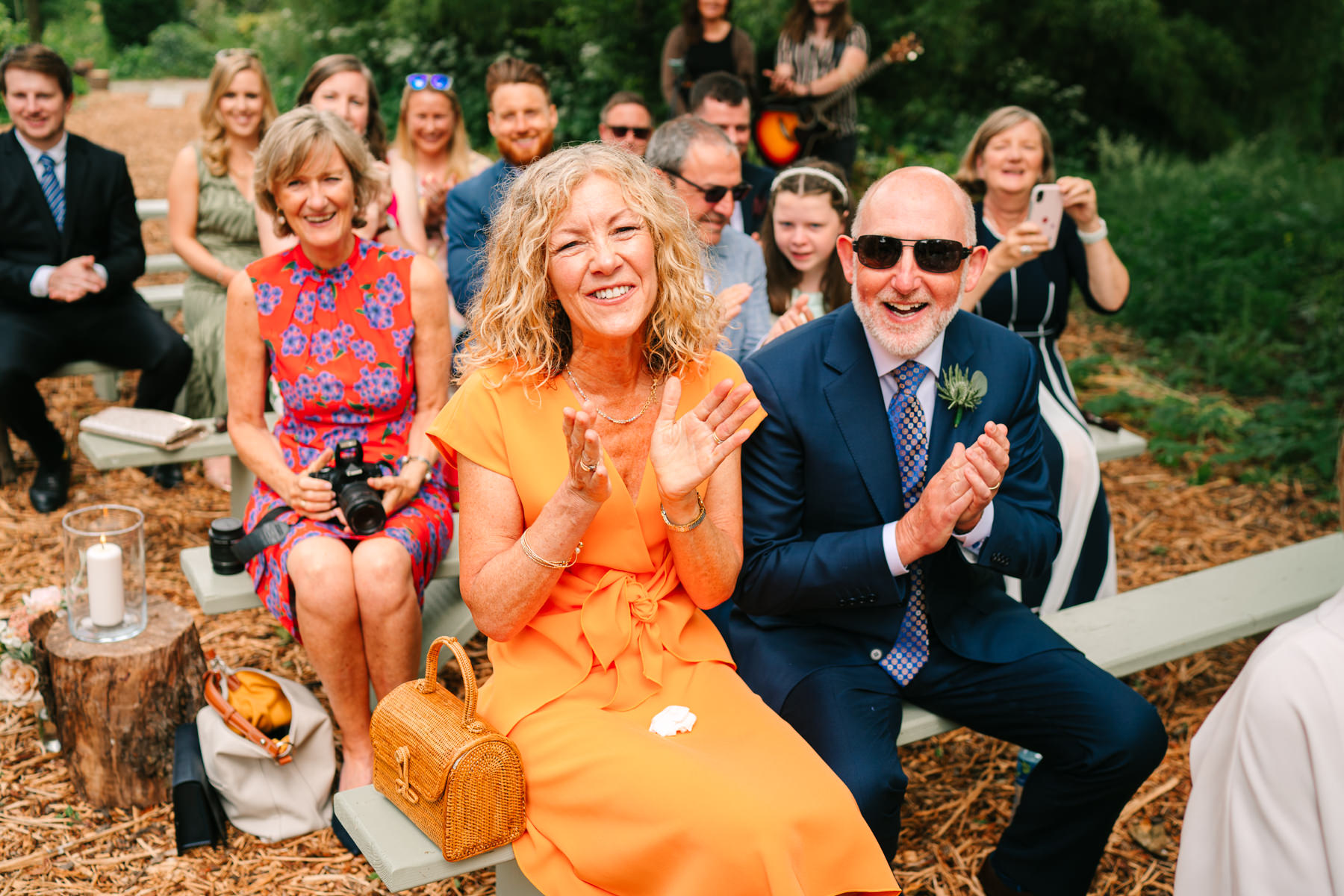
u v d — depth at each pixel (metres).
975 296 3.60
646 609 2.23
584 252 2.09
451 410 2.23
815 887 1.95
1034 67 13.09
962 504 2.20
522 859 2.07
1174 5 14.03
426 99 5.16
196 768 2.71
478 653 3.63
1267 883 1.35
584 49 12.80
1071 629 2.97
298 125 2.87
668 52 7.00
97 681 2.73
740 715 2.20
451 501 3.30
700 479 2.06
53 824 2.78
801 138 6.72
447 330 3.13
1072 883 2.52
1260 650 1.40
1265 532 4.82
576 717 2.13
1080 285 3.94
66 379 5.83
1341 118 14.66
